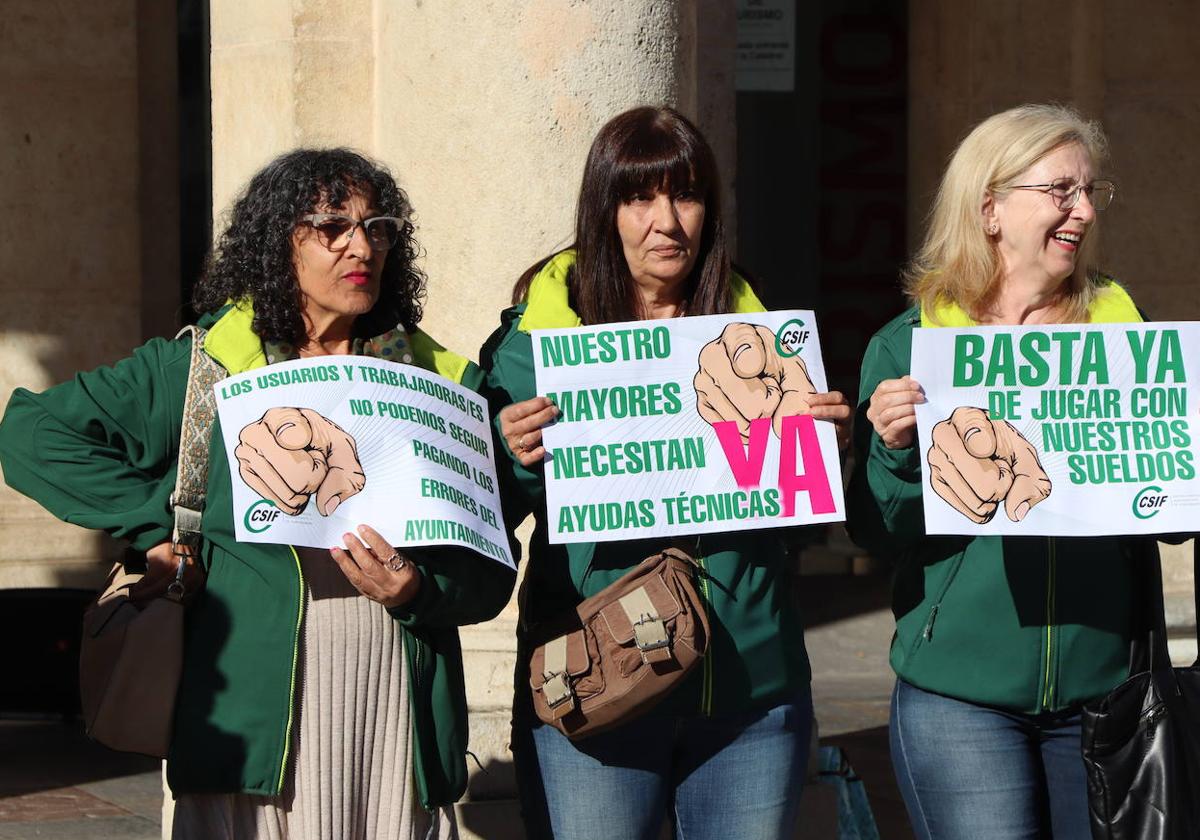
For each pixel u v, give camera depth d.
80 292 8.67
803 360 3.58
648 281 3.60
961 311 3.66
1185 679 3.53
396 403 3.30
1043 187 3.53
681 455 3.53
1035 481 3.52
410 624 3.26
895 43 10.59
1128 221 8.53
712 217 3.64
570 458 3.52
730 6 6.04
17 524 8.39
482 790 4.69
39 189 8.57
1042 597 3.51
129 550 3.32
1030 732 3.59
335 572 3.26
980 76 9.12
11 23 8.46
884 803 6.11
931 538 3.63
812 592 10.04
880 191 10.71
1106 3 8.45
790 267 10.74
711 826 3.54
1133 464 3.55
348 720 3.21
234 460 3.19
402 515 3.24
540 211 4.57
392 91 4.85
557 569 3.57
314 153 3.30
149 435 3.26
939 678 3.56
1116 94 8.54
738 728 3.52
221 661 3.19
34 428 3.25
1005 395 3.55
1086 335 3.55
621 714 3.35
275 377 3.24
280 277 3.28
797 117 10.66
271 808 3.19
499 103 4.56
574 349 3.53
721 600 3.51
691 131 3.54
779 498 3.53
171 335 8.96
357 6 5.09
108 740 3.15
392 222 3.28
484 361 3.70
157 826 5.69
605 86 4.54
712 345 3.55
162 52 8.83
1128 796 3.44
